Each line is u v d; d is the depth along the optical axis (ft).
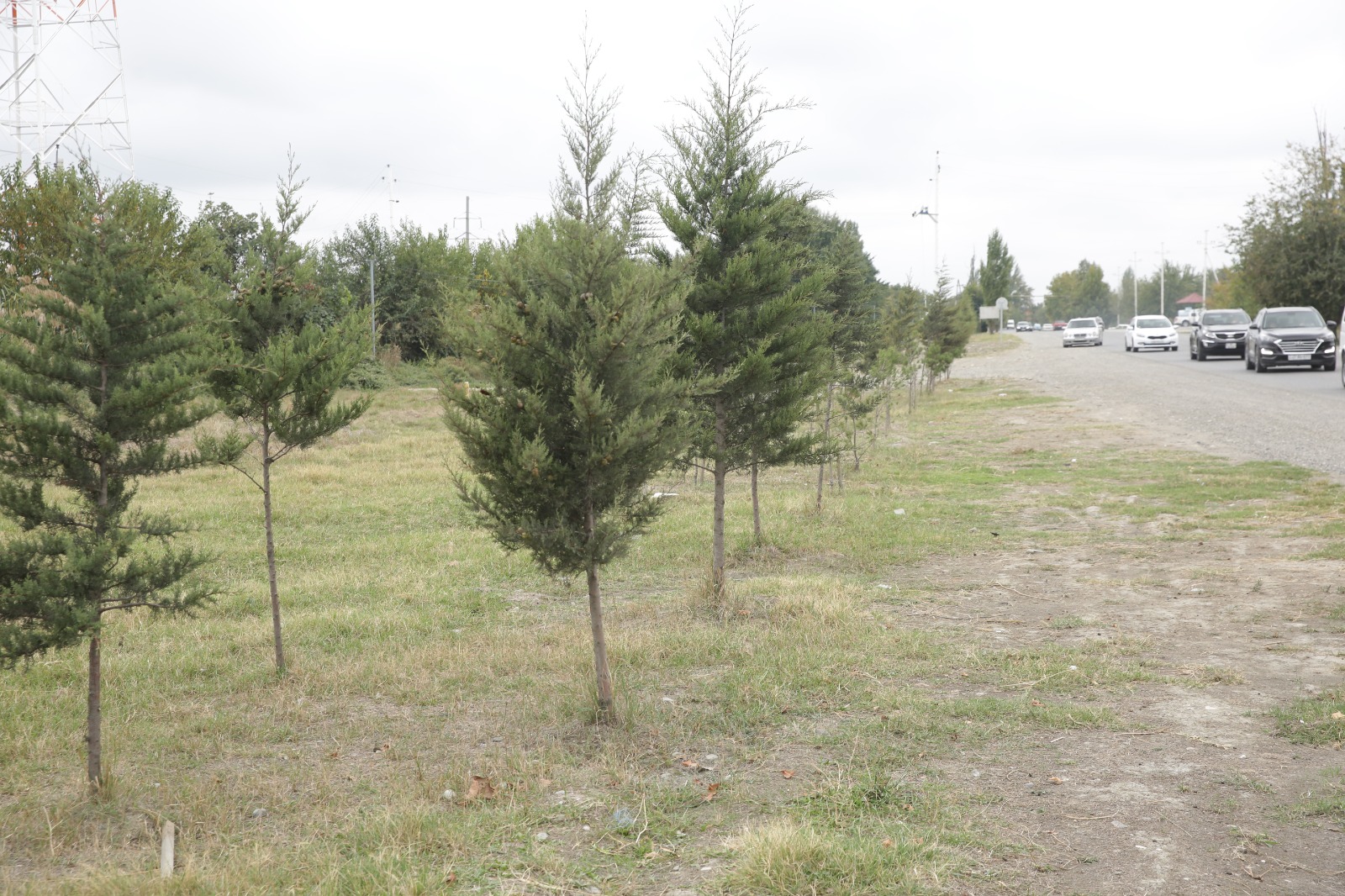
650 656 26.45
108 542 18.48
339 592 35.70
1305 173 139.13
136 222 20.03
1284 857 14.89
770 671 24.85
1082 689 23.13
